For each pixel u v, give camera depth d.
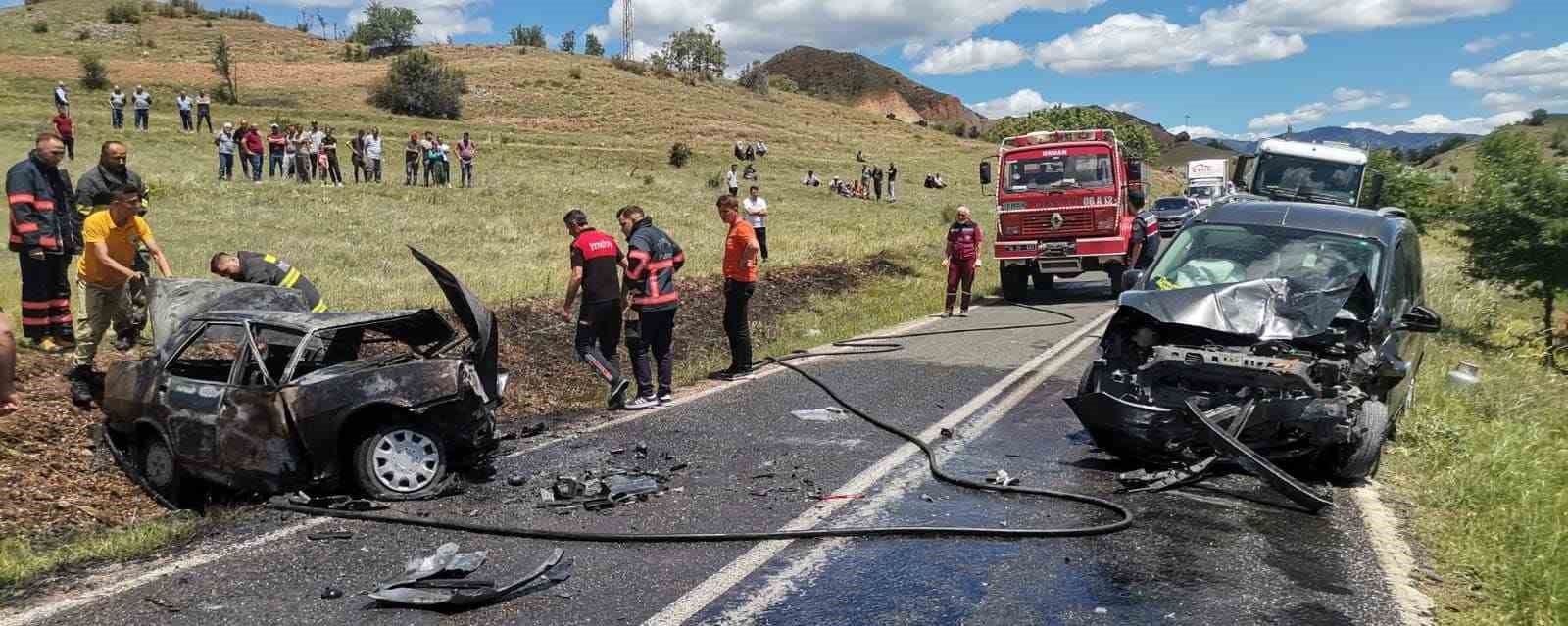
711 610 4.32
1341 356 6.61
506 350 10.73
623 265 8.84
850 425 8.00
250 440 5.94
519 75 86.81
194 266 15.34
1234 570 4.88
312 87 73.56
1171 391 6.69
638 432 7.77
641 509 5.79
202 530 5.51
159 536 5.34
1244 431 6.29
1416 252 8.55
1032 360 11.10
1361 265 7.42
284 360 7.02
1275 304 6.81
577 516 5.66
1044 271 17.52
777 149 67.12
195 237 19.03
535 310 12.71
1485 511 5.98
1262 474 5.93
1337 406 6.11
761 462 6.83
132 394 6.54
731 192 37.28
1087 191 17.11
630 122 73.31
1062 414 8.39
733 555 5.01
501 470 6.67
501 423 8.30
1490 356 13.76
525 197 31.69
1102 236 17.17
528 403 9.17
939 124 114.06
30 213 8.34
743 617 4.25
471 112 72.62
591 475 6.46
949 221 35.66
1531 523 5.68
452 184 33.44
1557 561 5.13
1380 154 29.66
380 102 68.88
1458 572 4.99
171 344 6.57
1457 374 9.77
